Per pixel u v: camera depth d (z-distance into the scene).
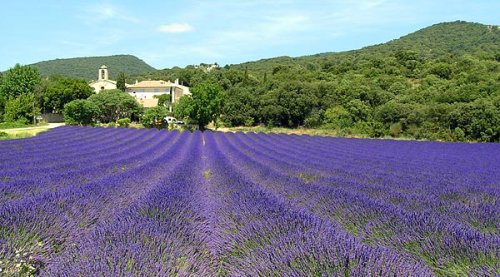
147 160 16.52
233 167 14.46
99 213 6.97
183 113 49.22
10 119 48.84
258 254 4.63
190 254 4.71
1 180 9.48
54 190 8.56
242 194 8.27
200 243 5.42
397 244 5.58
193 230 5.77
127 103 53.09
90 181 10.30
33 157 15.66
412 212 6.86
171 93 81.19
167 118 58.69
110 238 4.85
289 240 4.78
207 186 11.13
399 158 19.95
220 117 53.16
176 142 27.45
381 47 107.31
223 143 28.31
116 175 10.99
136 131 35.91
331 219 7.14
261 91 53.94
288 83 51.09
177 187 9.13
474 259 4.71
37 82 66.62
